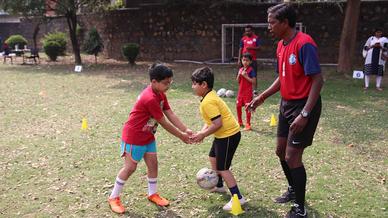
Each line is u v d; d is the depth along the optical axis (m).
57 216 4.32
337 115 8.55
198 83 4.21
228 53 18.83
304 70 3.73
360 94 10.78
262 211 4.34
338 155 6.10
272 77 14.02
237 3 18.05
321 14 17.05
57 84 13.20
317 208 4.41
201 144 6.63
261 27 17.86
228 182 4.34
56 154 6.26
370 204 4.50
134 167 4.36
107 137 7.12
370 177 5.26
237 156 6.07
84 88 12.36
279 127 4.23
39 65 19.30
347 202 4.55
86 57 23.05
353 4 13.63
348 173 5.40
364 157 6.01
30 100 10.53
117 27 21.94
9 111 9.25
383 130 7.39
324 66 16.69
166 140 6.85
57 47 21.16
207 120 4.28
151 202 4.59
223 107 4.25
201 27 19.20
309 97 3.71
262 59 17.38
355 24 13.83
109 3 21.50
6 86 12.85
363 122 7.95
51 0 18.25
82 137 7.14
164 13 20.03
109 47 22.70
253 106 4.57
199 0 18.64
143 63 19.86
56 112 9.12
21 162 5.93
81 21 24.47
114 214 4.34
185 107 9.38
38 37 27.39
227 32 18.69
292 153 3.89
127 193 4.83
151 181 4.56
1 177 5.37
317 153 6.18
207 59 19.34
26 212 4.42
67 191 4.93
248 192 4.83
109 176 5.37
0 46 26.08
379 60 11.15
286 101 4.02
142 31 20.92
